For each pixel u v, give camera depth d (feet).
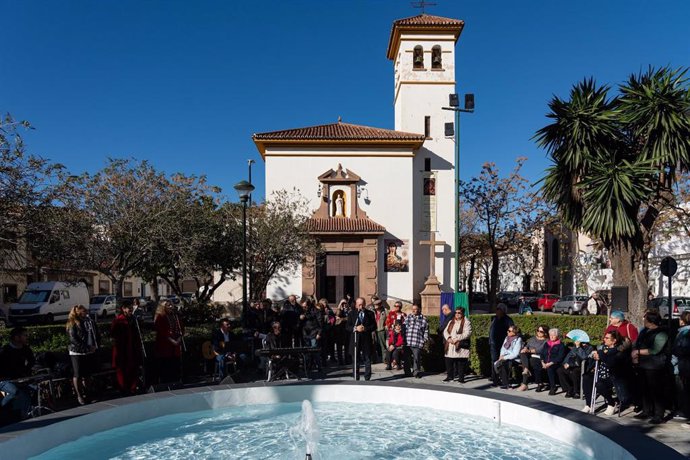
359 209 92.43
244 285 50.98
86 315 31.17
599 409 29.04
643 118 43.19
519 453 22.66
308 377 40.50
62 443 23.61
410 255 92.12
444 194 98.99
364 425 27.61
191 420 28.50
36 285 98.84
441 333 43.14
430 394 31.19
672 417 26.81
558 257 176.45
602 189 42.04
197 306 70.28
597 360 28.35
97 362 33.01
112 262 61.21
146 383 35.81
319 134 95.50
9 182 47.78
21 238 54.60
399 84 106.01
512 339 35.81
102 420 26.00
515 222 123.75
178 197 64.03
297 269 88.48
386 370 43.34
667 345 26.43
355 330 38.65
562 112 45.37
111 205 59.62
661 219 94.38
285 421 28.43
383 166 93.86
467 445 23.94
